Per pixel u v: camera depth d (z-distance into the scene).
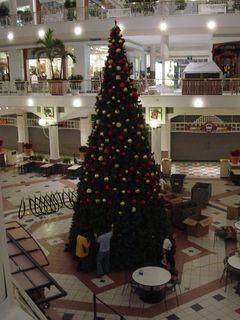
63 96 18.80
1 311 1.81
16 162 22.94
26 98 19.67
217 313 8.22
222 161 18.98
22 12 23.39
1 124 28.17
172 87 17.92
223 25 17.97
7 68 26.58
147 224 10.09
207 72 16.73
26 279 5.77
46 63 25.16
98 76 23.22
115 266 10.08
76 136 25.42
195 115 22.52
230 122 22.20
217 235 11.83
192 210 12.53
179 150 23.28
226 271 9.45
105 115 9.80
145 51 27.44
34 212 14.38
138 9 19.12
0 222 1.85
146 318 8.07
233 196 16.12
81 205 10.54
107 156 9.77
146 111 17.59
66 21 20.42
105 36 19.88
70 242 11.04
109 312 8.30
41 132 26.22
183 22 18.33
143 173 9.96
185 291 9.05
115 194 9.82
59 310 8.41
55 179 19.38
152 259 10.21
